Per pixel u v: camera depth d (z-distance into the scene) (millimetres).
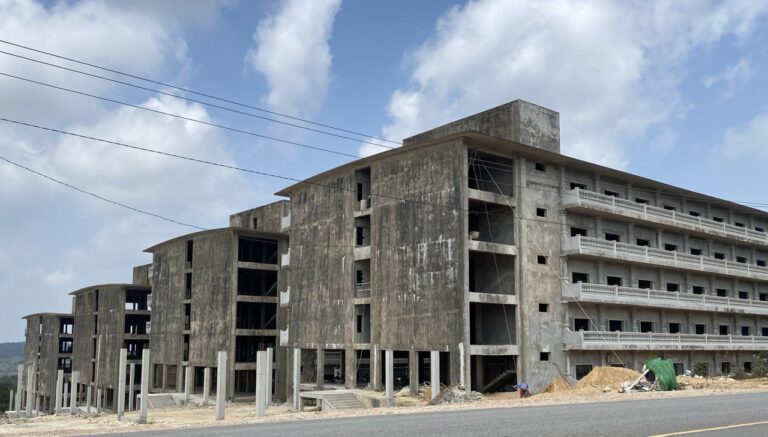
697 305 53625
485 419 17062
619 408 20062
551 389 40875
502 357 44812
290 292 55156
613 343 45750
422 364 50719
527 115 47156
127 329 85125
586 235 48219
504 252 42688
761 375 47594
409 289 43438
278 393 60188
